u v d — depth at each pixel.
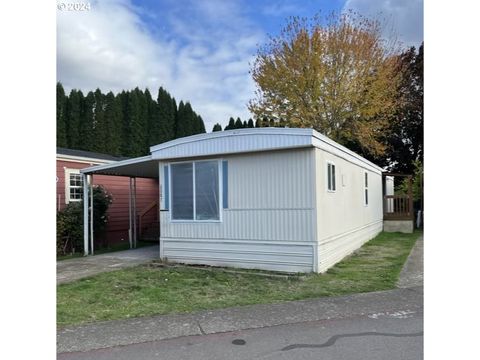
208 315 5.22
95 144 25.72
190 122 31.28
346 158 10.63
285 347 4.08
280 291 6.57
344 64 20.94
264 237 8.45
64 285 7.26
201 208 9.23
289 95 21.47
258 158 8.53
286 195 8.23
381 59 21.47
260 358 3.82
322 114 21.31
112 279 7.76
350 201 11.12
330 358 3.79
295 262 8.12
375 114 21.41
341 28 21.23
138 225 15.59
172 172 9.62
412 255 10.30
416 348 3.99
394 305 5.55
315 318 5.02
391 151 23.09
